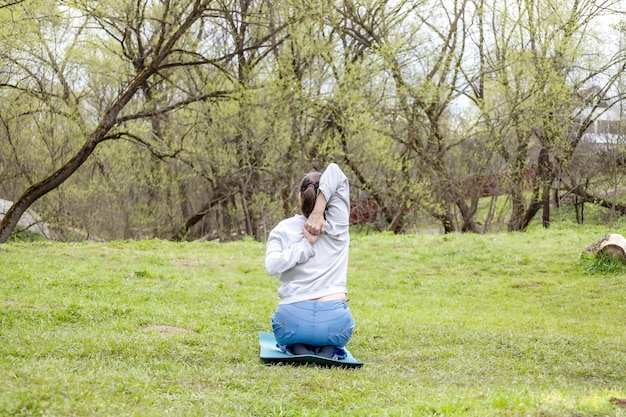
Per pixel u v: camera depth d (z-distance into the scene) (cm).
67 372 508
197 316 956
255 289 1295
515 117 2859
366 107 2722
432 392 519
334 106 2697
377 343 807
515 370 662
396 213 3150
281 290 636
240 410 445
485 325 1024
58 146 2888
